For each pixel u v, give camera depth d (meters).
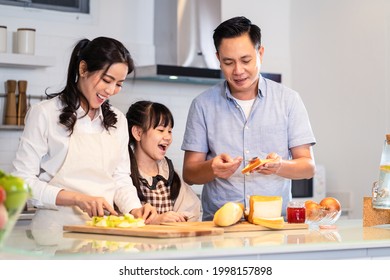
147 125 3.37
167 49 5.21
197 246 2.03
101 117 2.98
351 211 5.24
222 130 3.18
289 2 5.84
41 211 2.87
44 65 4.61
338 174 5.38
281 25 5.78
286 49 5.81
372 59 5.08
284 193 3.19
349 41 5.28
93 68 2.75
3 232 1.75
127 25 5.31
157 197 3.34
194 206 3.49
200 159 3.24
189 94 5.52
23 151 2.81
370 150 5.09
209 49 5.18
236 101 3.17
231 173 2.91
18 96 4.70
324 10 5.50
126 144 3.09
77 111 2.90
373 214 2.84
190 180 3.19
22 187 1.78
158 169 3.46
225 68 3.01
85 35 5.12
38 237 2.32
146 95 5.30
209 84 5.52
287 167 2.97
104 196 2.94
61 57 4.99
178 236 2.29
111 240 2.21
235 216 2.54
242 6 5.50
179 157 5.46
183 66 4.99
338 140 5.38
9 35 4.83
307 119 3.18
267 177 3.14
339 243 2.16
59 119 2.84
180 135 5.46
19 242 2.17
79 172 2.89
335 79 5.40
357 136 5.20
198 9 5.13
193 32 5.12
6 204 1.76
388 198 2.72
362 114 5.16
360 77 5.18
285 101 3.16
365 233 2.53
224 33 2.96
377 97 5.03
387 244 2.26
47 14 4.98
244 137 3.15
